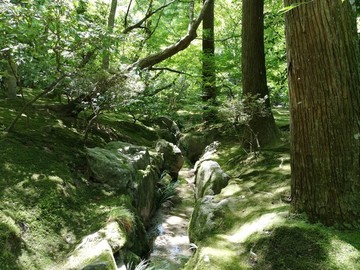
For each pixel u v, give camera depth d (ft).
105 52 13.87
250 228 10.50
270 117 19.33
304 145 9.32
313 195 9.32
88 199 12.39
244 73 19.45
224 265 9.12
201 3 33.09
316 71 8.73
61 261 9.29
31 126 16.25
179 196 19.69
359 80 9.07
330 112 8.77
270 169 15.47
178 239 14.20
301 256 8.60
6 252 8.48
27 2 11.05
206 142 26.32
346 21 8.68
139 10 36.83
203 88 29.43
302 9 8.68
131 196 13.85
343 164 8.88
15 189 10.81
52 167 12.88
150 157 19.76
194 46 32.76
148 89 25.53
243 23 19.45
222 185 15.20
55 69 13.79
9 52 11.76
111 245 9.95
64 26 11.55
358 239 8.56
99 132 20.18
